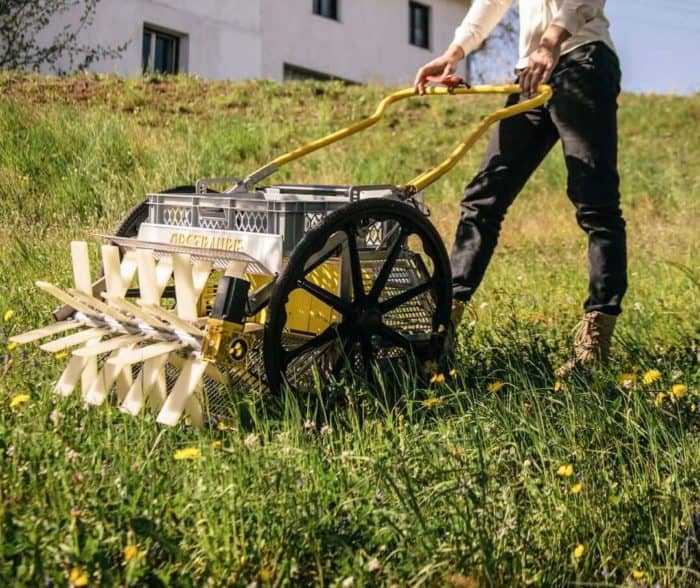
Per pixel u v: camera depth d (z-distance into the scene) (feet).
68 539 7.94
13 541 7.98
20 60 52.01
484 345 14.93
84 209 26.40
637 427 11.06
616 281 14.70
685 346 15.37
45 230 23.70
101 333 12.53
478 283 15.01
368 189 12.98
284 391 11.68
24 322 15.17
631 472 10.66
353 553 8.46
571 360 14.60
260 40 70.69
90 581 7.66
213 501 8.57
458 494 9.16
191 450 9.09
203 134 35.14
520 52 15.40
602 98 14.53
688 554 9.11
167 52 65.00
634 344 15.57
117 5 59.36
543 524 9.27
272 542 8.32
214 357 11.07
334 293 12.70
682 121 51.44
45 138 29.76
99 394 11.76
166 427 10.98
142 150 30.71
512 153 15.12
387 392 12.57
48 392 11.57
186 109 39.19
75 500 8.56
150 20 61.93
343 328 12.26
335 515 8.84
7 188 26.61
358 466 10.14
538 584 8.44
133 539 8.05
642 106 53.83
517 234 31.24
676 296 20.27
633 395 11.79
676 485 9.89
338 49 77.56
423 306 13.41
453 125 43.57
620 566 8.89
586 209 14.65
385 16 82.07
